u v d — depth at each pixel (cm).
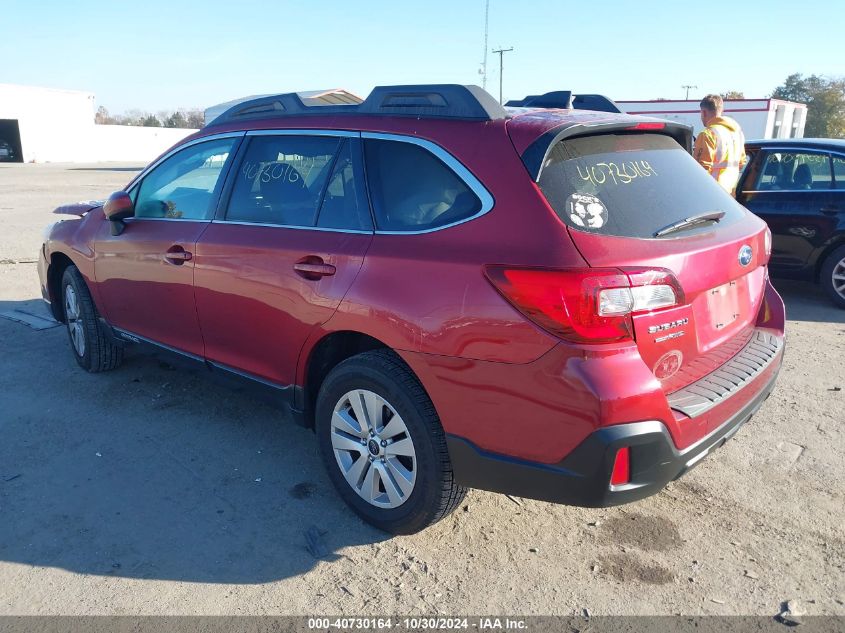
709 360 305
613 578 300
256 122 394
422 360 288
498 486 284
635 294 254
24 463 393
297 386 356
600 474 255
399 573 303
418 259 291
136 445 416
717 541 325
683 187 315
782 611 279
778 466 392
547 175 276
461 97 308
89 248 482
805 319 690
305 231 344
